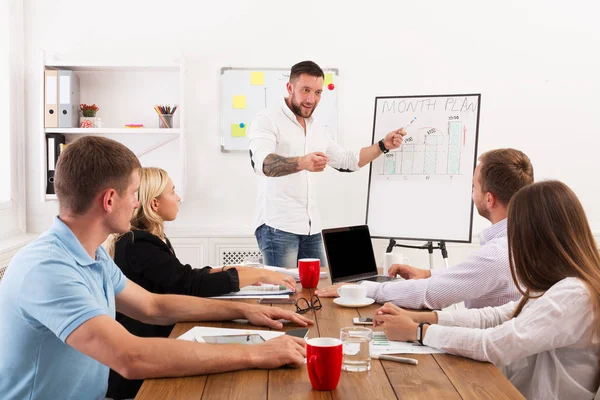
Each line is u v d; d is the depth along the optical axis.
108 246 2.08
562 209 1.55
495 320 1.71
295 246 3.40
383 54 4.05
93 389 1.52
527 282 1.58
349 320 1.84
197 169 4.08
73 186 1.44
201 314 1.81
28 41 3.99
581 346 1.52
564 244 1.54
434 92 4.07
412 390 1.29
